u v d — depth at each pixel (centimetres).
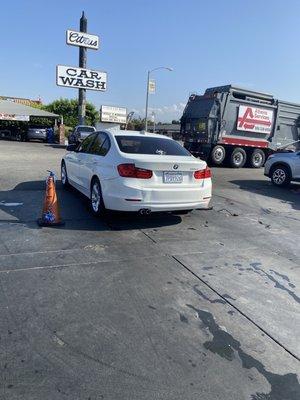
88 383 270
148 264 493
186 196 640
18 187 969
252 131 1867
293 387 281
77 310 367
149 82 3581
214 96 1756
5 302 373
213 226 704
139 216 728
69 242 555
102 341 320
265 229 712
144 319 359
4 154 1855
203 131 1809
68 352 303
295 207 943
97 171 674
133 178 607
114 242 569
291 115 1991
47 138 3569
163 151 677
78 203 807
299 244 629
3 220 655
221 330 349
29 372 278
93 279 436
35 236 575
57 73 3278
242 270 496
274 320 373
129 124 4800
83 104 3447
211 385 278
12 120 3647
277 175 1279
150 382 276
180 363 299
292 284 461
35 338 318
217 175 1491
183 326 352
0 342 310
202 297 411
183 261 512
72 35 3278
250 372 295
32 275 437
